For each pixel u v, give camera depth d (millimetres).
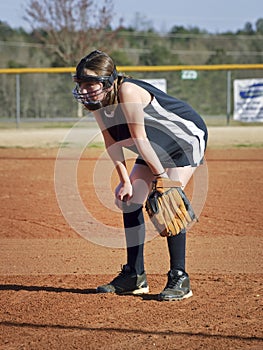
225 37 119750
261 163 32812
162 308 11273
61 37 76812
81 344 9594
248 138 45062
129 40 120750
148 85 11242
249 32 133750
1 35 113125
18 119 54281
